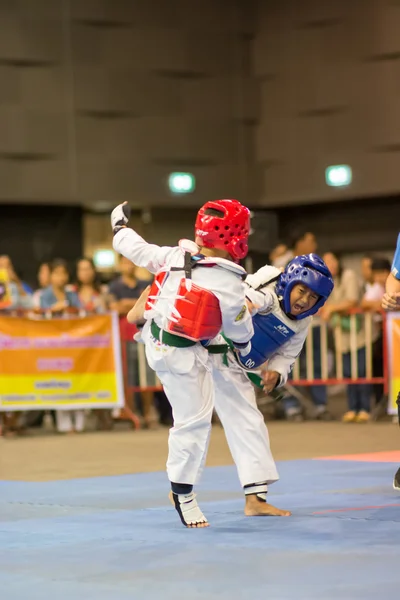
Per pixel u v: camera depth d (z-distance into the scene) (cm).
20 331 1085
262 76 1588
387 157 1485
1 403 1070
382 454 796
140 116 1533
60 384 1095
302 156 1556
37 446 953
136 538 435
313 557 381
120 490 614
